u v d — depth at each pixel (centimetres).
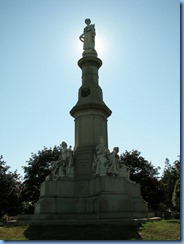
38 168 4972
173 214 4609
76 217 2116
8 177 5347
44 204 2227
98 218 1994
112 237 1531
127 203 2103
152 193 5053
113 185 2156
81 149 2559
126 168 2528
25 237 1633
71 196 2366
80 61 2941
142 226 1795
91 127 2619
